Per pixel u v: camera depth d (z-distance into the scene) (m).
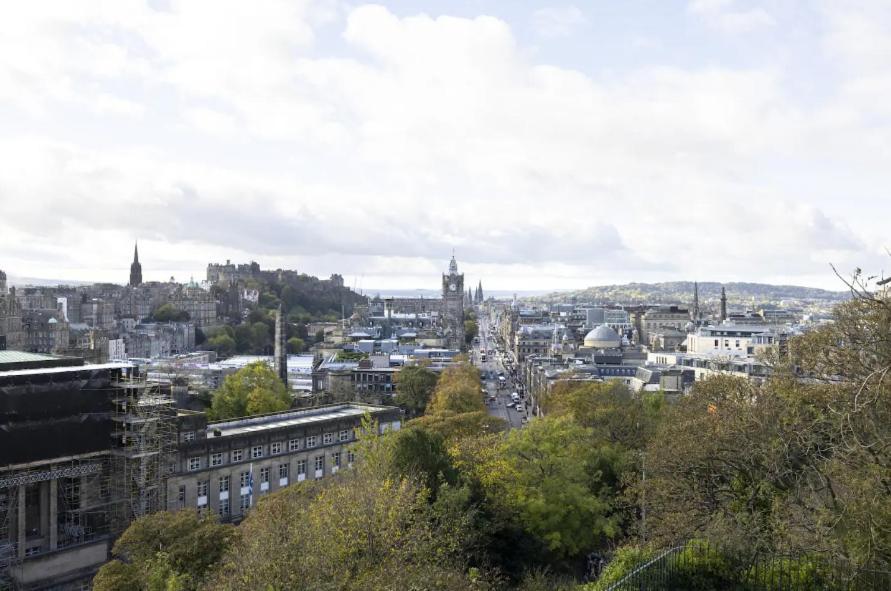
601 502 94.00
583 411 153.25
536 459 92.12
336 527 55.88
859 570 41.81
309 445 138.25
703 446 68.62
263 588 46.31
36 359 114.19
